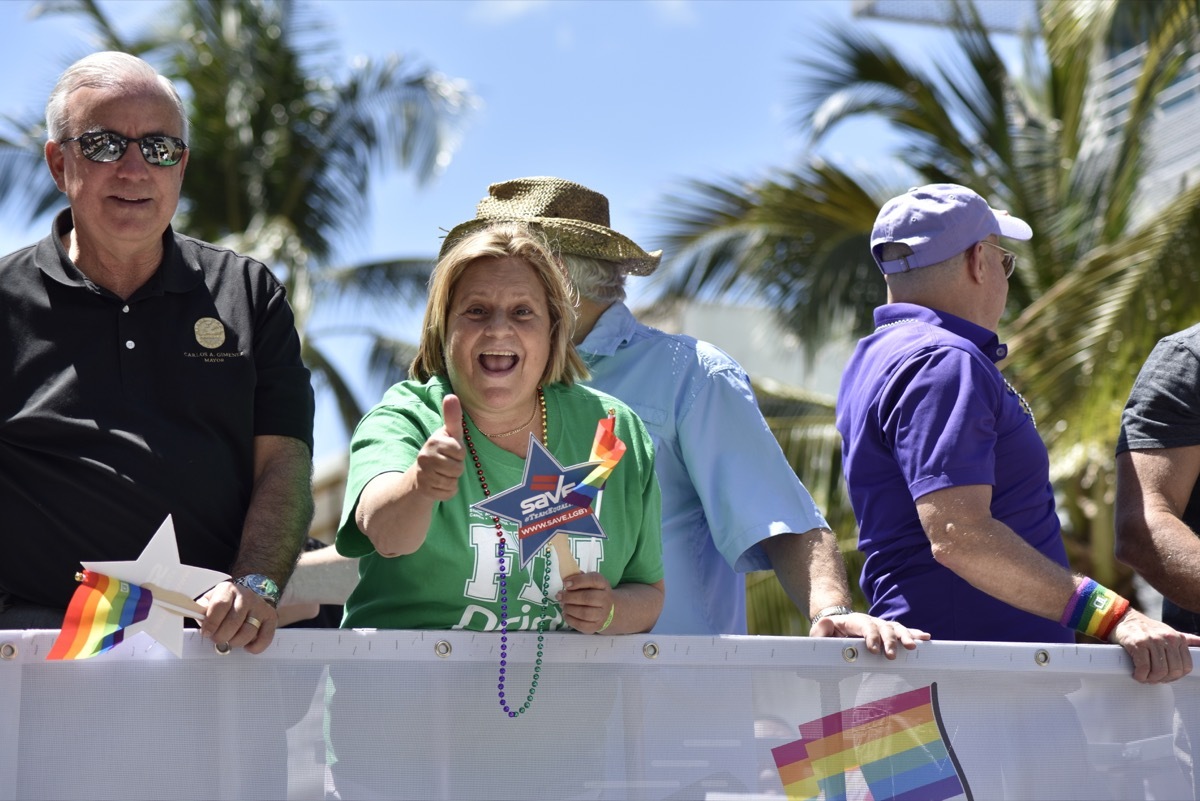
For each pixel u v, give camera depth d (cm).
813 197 1745
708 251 1803
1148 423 469
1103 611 398
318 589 528
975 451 412
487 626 379
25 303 409
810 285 1722
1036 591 402
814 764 381
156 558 345
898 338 450
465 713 368
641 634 380
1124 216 1656
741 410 468
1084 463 1318
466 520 378
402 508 347
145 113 411
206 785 354
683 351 480
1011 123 1772
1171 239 1285
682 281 1806
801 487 460
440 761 364
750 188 1769
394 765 362
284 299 441
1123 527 464
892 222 482
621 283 493
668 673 380
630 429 405
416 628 379
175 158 414
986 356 456
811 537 450
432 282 398
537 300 389
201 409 410
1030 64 1806
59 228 425
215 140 2384
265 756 358
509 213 494
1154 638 395
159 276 419
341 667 365
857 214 1748
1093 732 394
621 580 397
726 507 455
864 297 1731
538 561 378
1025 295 1675
